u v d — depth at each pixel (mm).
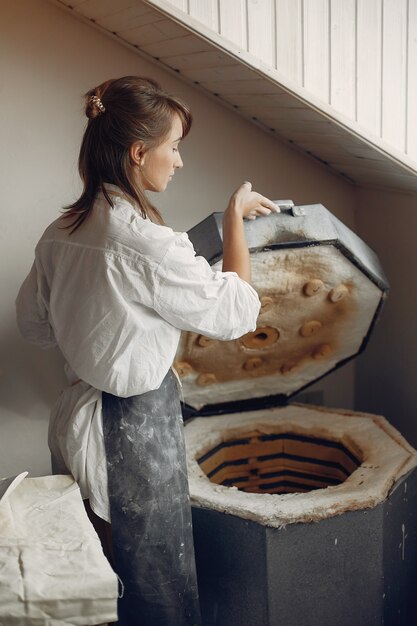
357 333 2424
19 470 2750
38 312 2094
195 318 1810
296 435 2562
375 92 2080
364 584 2141
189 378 2430
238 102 2512
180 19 1861
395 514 2178
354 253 2131
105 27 2420
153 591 1979
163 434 1949
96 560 1563
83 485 1933
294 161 2787
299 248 2057
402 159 2156
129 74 2551
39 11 2432
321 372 2590
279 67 1974
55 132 2527
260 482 2623
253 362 2457
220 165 2715
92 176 1822
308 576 2086
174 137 1815
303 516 2031
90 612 1492
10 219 2551
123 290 1766
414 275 2613
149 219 1846
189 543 2020
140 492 1926
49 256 1903
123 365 1824
